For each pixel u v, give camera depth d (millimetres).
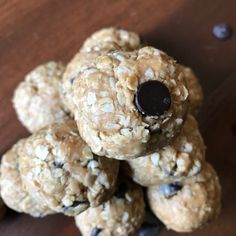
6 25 111
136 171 79
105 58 69
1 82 107
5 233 101
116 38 96
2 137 105
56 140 74
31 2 113
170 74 67
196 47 117
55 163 73
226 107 114
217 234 107
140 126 65
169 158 77
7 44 110
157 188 89
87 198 74
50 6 114
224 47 118
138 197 88
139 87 65
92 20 115
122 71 66
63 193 73
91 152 74
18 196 90
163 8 119
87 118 67
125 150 67
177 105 66
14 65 109
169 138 69
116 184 82
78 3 115
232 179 111
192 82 96
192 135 80
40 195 74
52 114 92
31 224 102
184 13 119
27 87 95
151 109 64
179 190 88
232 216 109
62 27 113
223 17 120
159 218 95
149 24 117
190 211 88
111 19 116
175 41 117
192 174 79
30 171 75
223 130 113
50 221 103
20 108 95
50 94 93
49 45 111
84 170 73
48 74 95
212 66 116
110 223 86
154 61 67
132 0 118
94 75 67
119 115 65
